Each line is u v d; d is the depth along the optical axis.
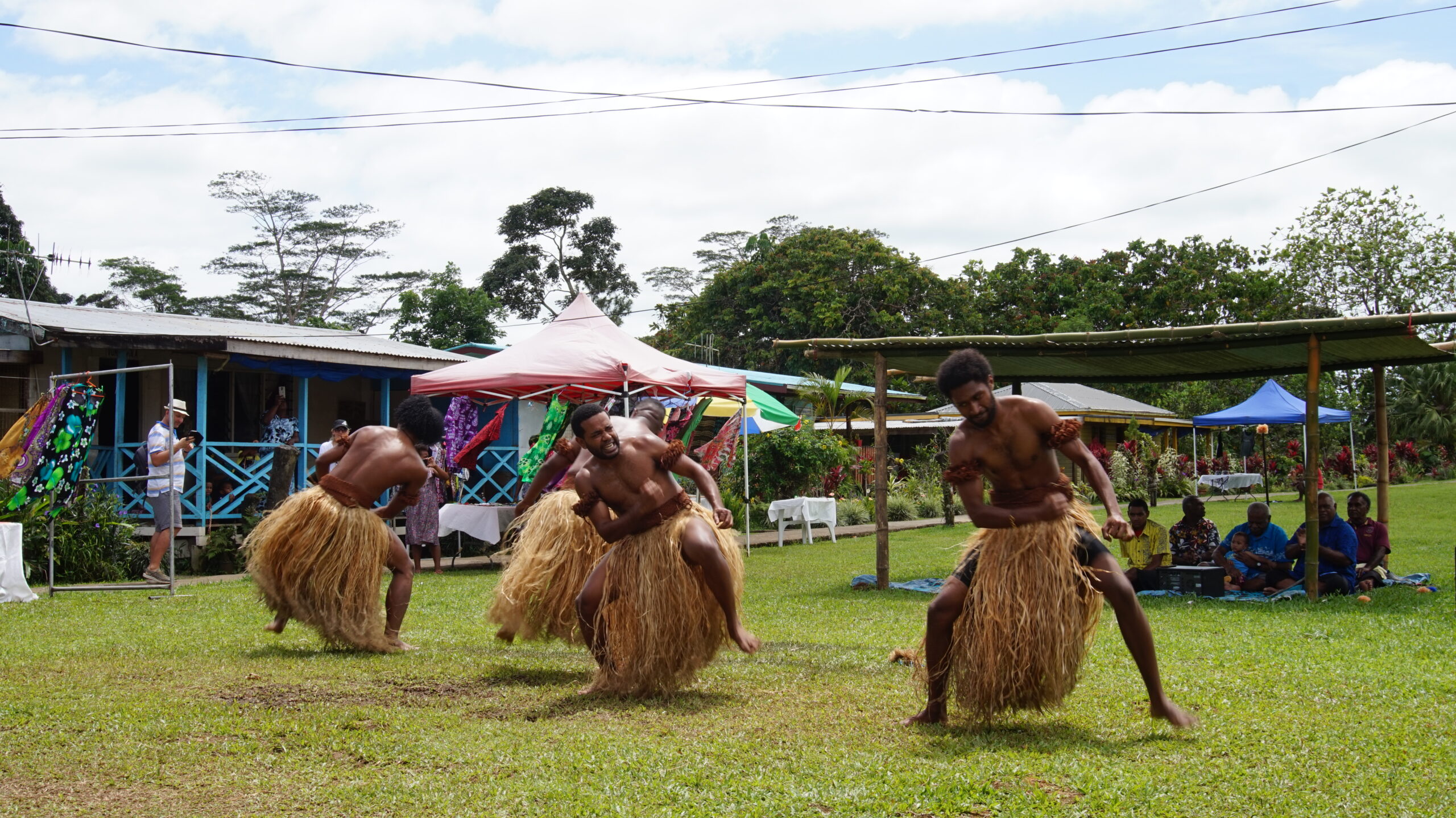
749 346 37.59
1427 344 9.86
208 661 6.35
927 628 4.68
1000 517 4.50
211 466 15.03
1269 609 8.62
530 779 3.87
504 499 17.03
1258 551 9.86
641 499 5.29
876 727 4.61
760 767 3.97
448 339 34.75
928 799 3.59
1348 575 9.46
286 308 46.28
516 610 6.18
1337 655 6.30
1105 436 33.09
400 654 6.75
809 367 36.72
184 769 4.05
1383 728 4.49
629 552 5.31
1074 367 11.84
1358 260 37.00
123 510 13.26
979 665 4.50
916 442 33.06
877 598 9.72
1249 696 5.15
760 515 20.45
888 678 5.71
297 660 6.41
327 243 47.41
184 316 17.83
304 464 14.86
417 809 3.58
